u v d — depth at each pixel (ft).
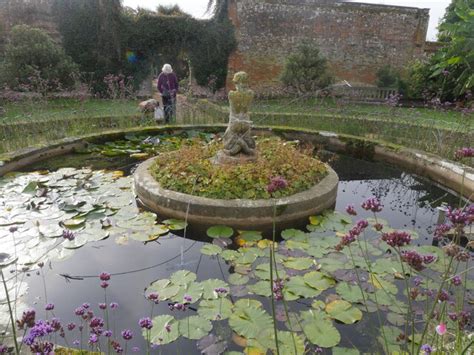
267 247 9.87
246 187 11.51
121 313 7.38
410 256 4.61
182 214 11.28
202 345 6.44
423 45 48.44
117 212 11.74
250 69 47.06
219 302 7.50
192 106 26.27
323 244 10.01
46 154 17.02
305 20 46.50
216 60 45.93
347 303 7.56
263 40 46.50
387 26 47.47
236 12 45.19
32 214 11.29
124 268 9.07
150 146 19.65
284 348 6.28
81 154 18.31
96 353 5.55
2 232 10.18
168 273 8.91
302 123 24.48
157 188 11.98
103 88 41.93
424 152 17.43
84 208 11.76
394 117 21.84
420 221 12.38
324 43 47.26
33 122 19.08
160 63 48.42
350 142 20.54
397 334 6.66
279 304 7.63
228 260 9.27
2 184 13.48
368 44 47.78
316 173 13.19
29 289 8.04
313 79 40.04
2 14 38.75
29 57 32.50
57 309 7.43
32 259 9.07
